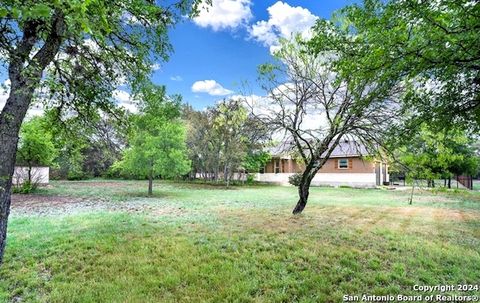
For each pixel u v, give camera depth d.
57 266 4.32
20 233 6.07
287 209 10.20
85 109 5.14
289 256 4.79
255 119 8.90
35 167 17.52
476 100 3.39
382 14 2.67
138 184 24.39
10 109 3.29
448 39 2.22
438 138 5.89
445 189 6.50
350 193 18.08
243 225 7.09
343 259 4.65
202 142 25.05
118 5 3.20
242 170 26.33
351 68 2.96
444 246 5.42
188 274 4.04
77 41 3.74
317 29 3.40
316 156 8.51
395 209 10.49
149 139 15.11
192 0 4.82
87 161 28.47
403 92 4.83
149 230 6.45
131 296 3.45
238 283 3.79
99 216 8.38
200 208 10.44
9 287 3.70
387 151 6.92
